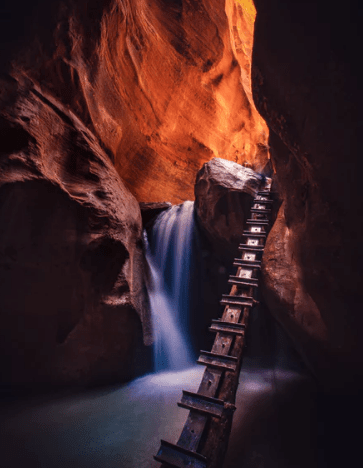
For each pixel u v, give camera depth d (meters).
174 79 11.31
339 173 2.17
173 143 12.18
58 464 2.94
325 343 3.00
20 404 4.14
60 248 4.65
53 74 5.54
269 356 6.80
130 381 5.21
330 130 2.14
